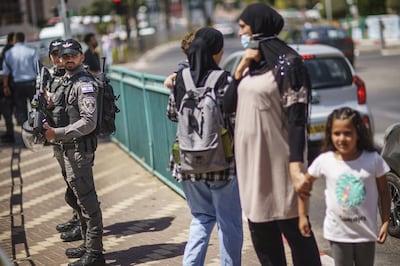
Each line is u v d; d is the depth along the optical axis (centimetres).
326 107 2206
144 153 2161
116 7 7238
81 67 1255
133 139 2323
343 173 902
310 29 5812
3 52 2769
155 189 1888
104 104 1271
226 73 1037
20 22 8881
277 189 941
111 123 1284
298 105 907
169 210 1666
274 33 951
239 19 961
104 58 1391
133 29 13550
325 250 1409
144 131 2131
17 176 2170
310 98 926
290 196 940
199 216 1096
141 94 2114
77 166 1239
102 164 2300
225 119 1033
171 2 18175
